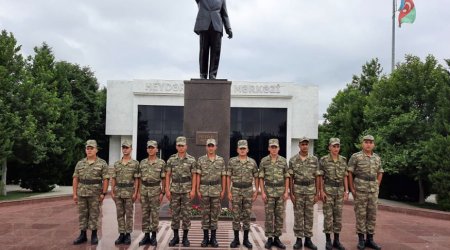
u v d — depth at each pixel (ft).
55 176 70.38
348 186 23.32
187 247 22.18
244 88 93.40
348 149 73.82
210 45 33.76
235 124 93.66
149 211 22.65
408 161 53.47
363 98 73.97
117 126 94.38
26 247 22.03
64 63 87.20
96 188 22.63
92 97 92.22
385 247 23.58
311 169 22.49
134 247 22.00
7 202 41.63
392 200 66.28
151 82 93.20
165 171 22.90
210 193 22.50
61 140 67.31
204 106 32.12
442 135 47.42
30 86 57.06
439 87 54.34
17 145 55.93
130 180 22.80
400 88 58.54
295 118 94.99
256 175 22.86
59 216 33.86
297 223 22.41
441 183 44.16
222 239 24.25
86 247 22.02
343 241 24.73
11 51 56.24
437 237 26.84
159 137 93.35
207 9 33.35
